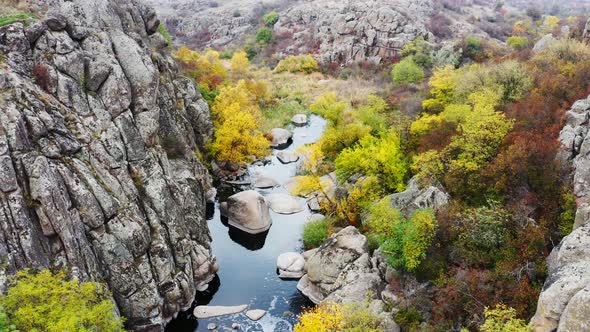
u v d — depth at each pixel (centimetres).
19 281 2584
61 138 3266
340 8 13938
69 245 3042
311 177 4975
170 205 3925
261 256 4816
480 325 2814
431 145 4806
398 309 3394
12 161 2906
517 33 12756
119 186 3531
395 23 11394
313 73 11825
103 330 2697
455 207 3691
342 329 3125
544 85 4700
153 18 5484
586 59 4984
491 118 4181
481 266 3309
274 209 5631
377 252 3988
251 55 14462
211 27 17688
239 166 6419
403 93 8112
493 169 3816
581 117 3781
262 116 8475
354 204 4925
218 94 7094
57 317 2462
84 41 3756
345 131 6125
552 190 3553
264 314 3972
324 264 4066
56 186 3039
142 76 3981
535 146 3725
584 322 2100
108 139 3591
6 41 3294
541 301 2370
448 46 10106
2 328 2303
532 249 3155
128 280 3434
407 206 4072
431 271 3478
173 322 3834
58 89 3431
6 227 2805
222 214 5522
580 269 2362
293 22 15188
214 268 4434
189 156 5097
